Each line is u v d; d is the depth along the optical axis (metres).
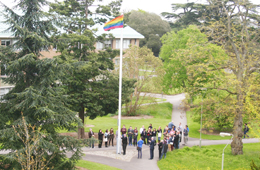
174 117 50.59
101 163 21.92
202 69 26.84
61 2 31.27
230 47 28.11
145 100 56.75
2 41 39.28
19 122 16.05
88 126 40.78
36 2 17.08
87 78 29.50
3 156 15.48
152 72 49.12
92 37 29.50
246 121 37.25
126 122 44.41
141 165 22.05
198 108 35.03
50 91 17.75
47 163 16.06
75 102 28.80
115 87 31.44
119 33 57.91
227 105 25.95
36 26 17.61
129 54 47.56
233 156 25.95
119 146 25.36
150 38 87.19
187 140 32.69
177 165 22.36
